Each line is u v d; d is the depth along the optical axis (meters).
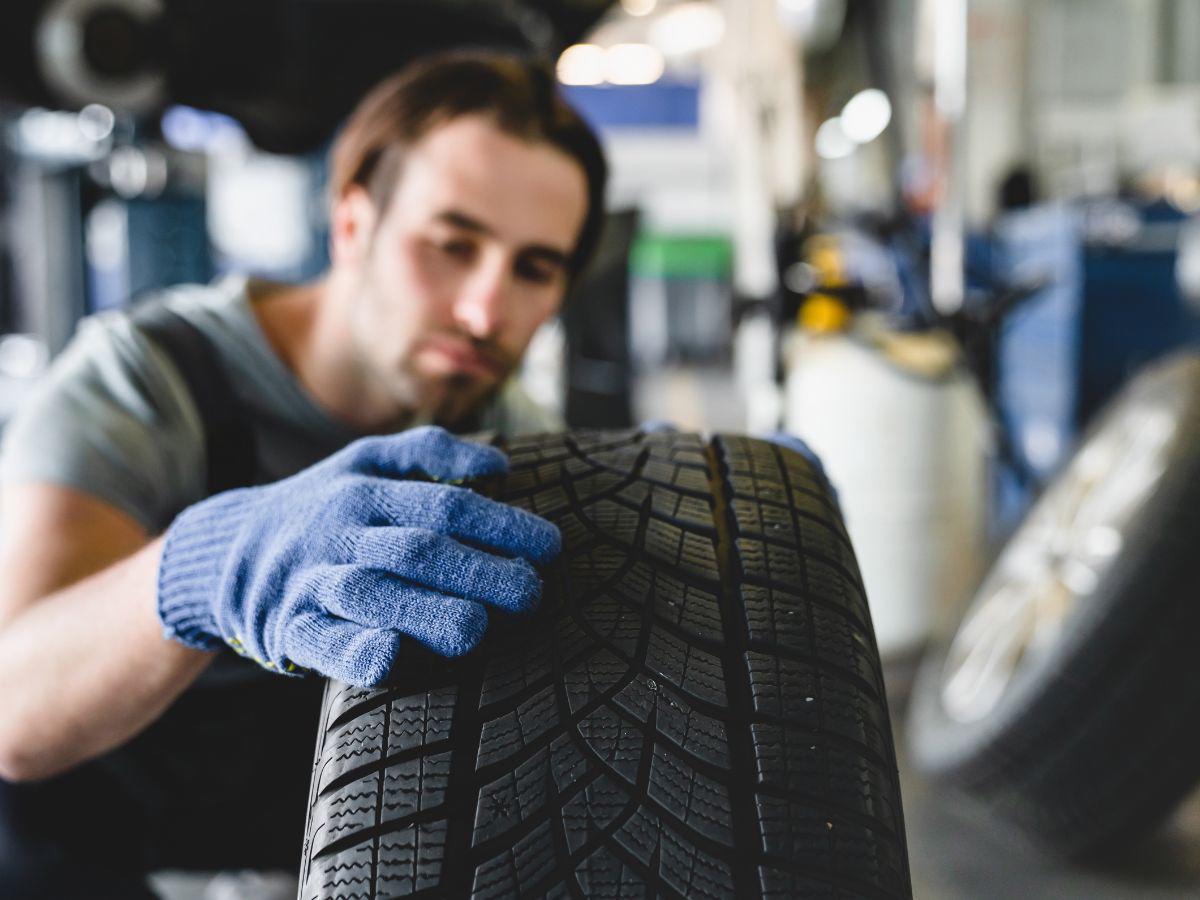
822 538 0.55
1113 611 1.29
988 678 1.54
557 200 0.87
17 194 2.97
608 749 0.43
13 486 0.76
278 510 0.49
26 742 0.63
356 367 0.91
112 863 0.97
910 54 3.11
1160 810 1.34
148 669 0.58
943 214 2.44
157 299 0.97
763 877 0.41
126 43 2.12
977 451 2.28
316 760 0.46
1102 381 3.07
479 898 0.40
